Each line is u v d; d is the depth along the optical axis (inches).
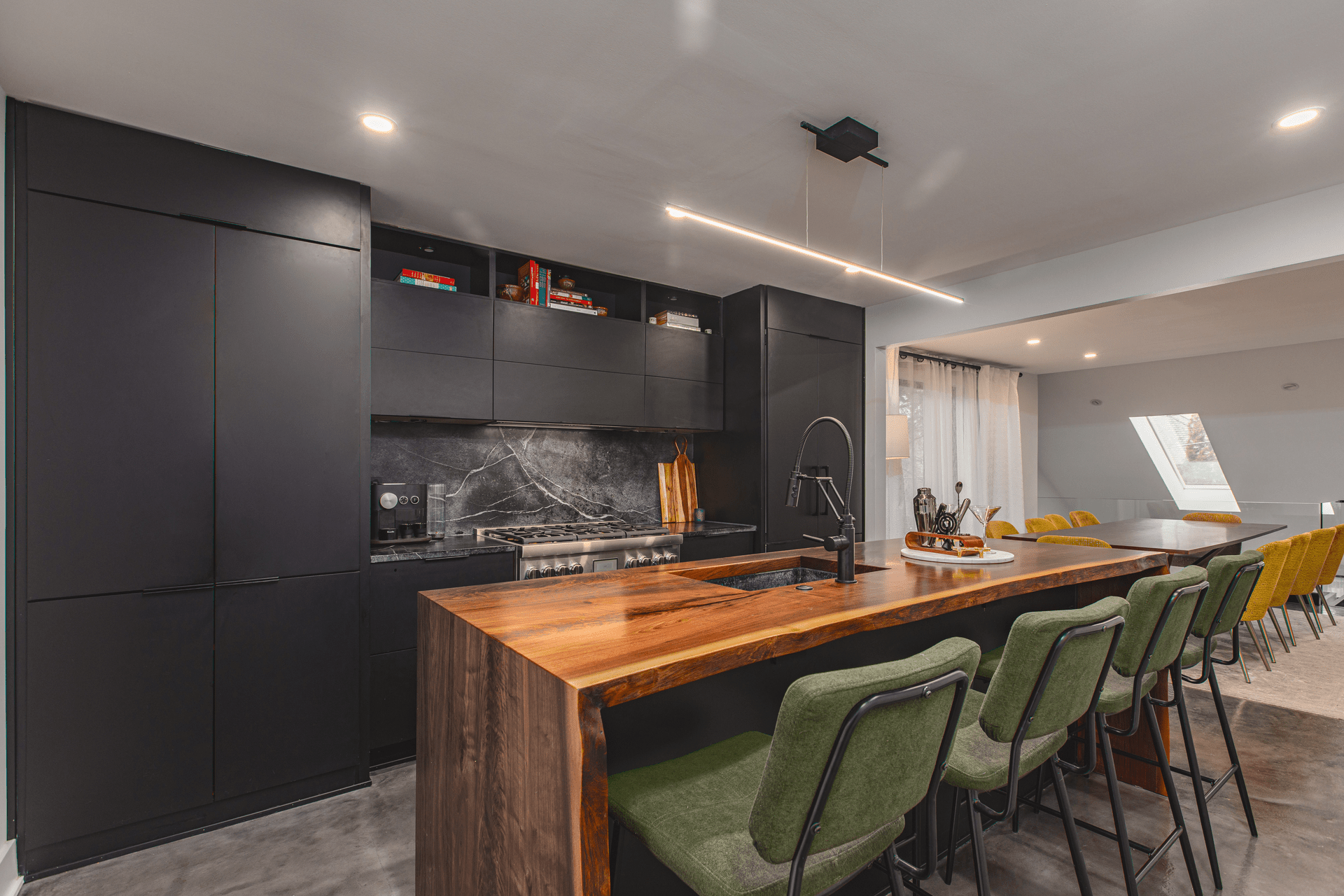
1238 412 273.0
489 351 129.9
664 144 92.9
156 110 82.5
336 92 79.4
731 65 74.9
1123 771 98.0
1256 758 104.3
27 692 77.8
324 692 97.7
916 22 67.5
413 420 131.3
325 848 83.0
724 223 95.5
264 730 92.8
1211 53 72.4
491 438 147.7
